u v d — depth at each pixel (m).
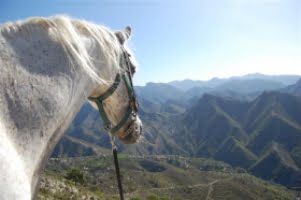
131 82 3.55
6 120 2.32
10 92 2.39
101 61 3.14
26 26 2.68
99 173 157.25
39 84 2.55
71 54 2.80
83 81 2.91
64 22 2.83
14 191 2.13
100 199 36.41
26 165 2.39
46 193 28.42
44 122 2.53
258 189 176.62
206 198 154.25
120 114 3.57
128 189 139.62
